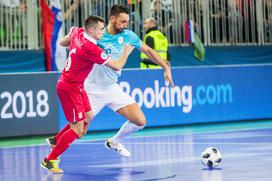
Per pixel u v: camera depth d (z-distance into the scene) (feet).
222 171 62.75
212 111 124.26
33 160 76.13
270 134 101.81
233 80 127.03
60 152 65.16
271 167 64.85
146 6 129.59
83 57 64.08
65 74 65.46
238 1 139.44
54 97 108.88
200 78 123.03
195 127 118.62
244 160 70.69
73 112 65.21
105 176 61.98
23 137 109.29
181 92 120.78
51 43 121.49
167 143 91.66
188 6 133.80
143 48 71.26
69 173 64.64
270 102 131.75
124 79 114.01
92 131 113.60
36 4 120.78
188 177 59.41
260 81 130.41
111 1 126.62
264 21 142.31
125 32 71.20
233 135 101.35
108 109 113.39
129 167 67.87
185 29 133.59
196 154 77.36
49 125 108.37
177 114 120.26
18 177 62.34
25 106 106.22
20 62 119.75
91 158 76.74
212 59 137.39
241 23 140.05
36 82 107.24
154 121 117.50
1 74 103.96
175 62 132.57
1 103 104.01
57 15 121.60
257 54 142.41
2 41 118.32
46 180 60.13
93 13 124.88
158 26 130.72
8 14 118.42
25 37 120.57
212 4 136.46
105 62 64.23
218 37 137.90
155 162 71.15
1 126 103.96
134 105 71.51
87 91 71.51
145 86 116.57
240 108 127.75
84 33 64.49
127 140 97.35
